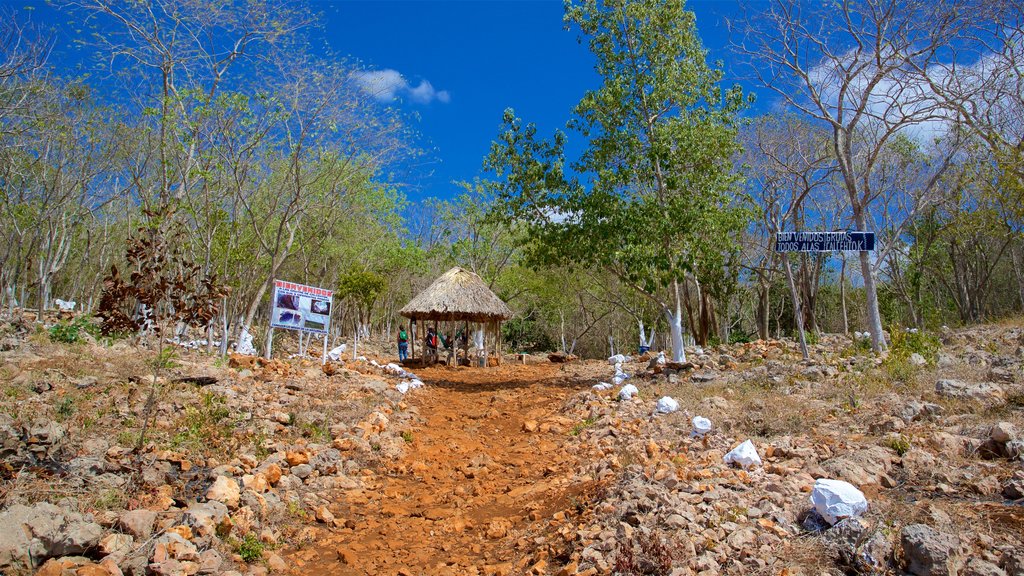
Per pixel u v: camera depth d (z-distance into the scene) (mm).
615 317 41031
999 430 7164
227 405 10039
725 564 5129
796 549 5246
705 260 17125
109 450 7410
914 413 8961
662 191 17688
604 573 5191
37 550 5004
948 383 9953
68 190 18688
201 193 17641
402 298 44031
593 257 17609
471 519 7234
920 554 4664
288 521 6785
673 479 6738
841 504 5547
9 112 15047
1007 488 6055
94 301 25688
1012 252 27438
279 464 8062
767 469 7242
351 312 37906
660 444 8922
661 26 17375
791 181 22656
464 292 24922
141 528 5656
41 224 17750
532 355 35156
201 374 11398
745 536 5445
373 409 11742
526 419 12789
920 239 31781
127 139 18141
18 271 20500
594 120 17641
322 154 17719
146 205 16422
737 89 17234
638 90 17547
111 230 27656
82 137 18094
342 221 21906
